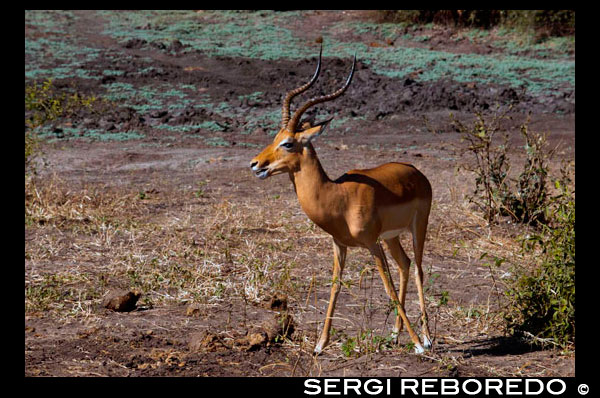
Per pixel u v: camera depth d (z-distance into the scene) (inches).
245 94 1320.1
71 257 574.9
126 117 1178.0
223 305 484.4
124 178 868.6
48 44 1512.1
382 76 1437.0
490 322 454.0
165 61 1477.6
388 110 1259.2
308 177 380.8
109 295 476.1
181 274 538.0
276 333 419.5
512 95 1337.4
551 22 1753.2
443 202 758.5
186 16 1834.4
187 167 935.0
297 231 661.9
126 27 1715.1
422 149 1044.5
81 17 1771.7
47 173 874.8
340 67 1481.3
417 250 409.4
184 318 459.2
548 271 433.1
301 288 519.2
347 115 1240.8
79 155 982.4
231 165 946.1
